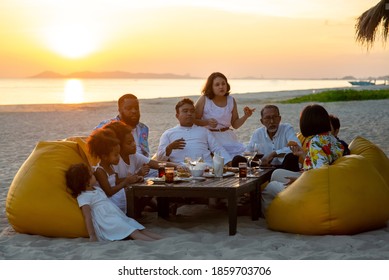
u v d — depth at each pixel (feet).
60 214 16.71
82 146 18.99
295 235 16.75
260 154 20.48
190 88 329.93
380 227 17.47
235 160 21.61
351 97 107.55
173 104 102.58
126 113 20.63
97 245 15.92
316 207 16.29
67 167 17.48
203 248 15.43
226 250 15.07
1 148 41.78
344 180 16.49
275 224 17.25
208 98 23.20
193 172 18.13
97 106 99.96
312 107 17.75
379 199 16.74
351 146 20.57
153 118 69.92
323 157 17.43
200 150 21.67
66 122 65.98
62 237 17.01
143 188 17.16
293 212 16.63
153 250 15.42
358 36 45.16
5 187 25.89
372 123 56.70
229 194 16.49
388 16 43.65
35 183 17.06
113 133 18.01
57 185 17.01
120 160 18.57
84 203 16.71
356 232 16.67
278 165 21.22
